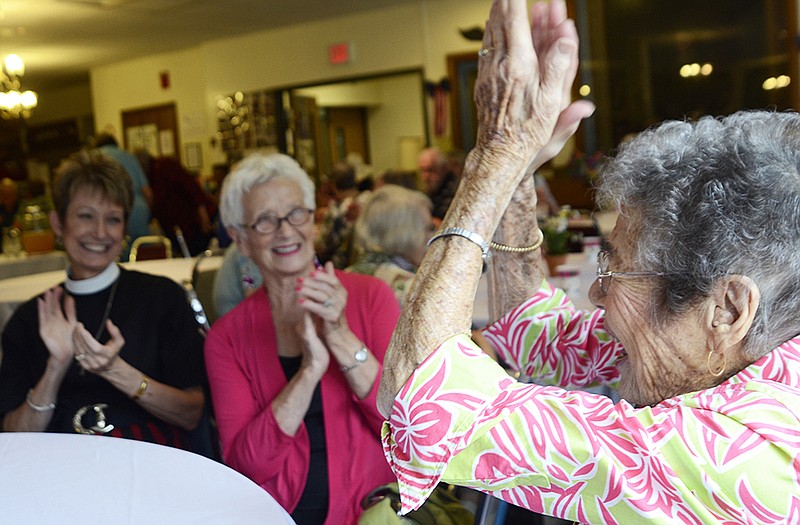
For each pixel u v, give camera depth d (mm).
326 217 4945
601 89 7676
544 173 7723
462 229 856
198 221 7691
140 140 10953
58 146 13016
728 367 856
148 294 2117
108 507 1108
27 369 2062
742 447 761
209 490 1170
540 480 822
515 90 858
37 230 5570
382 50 8430
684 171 833
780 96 6965
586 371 1195
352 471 1673
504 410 822
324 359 1614
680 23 7320
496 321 1235
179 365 2066
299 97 9594
